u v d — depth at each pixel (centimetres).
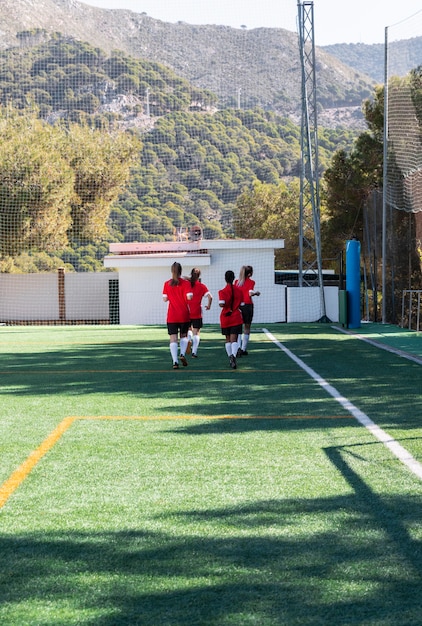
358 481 704
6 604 445
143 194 6962
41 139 5466
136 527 579
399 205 3114
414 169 2816
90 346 2480
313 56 3838
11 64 8144
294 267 6253
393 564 498
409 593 452
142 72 8294
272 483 700
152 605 441
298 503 636
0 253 5188
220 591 459
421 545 533
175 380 1503
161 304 4156
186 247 4753
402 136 2989
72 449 854
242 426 988
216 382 1459
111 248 4769
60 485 700
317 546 534
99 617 426
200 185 7438
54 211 5231
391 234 3453
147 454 825
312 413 1084
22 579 481
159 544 541
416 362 1828
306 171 4200
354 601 443
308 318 4084
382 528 570
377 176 4834
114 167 5781
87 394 1315
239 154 7850
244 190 7512
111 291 4616
